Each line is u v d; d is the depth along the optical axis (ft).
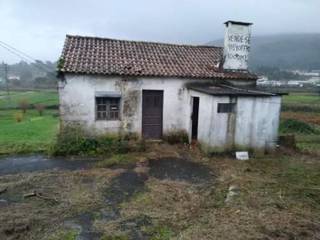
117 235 19.48
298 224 21.18
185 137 44.62
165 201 24.79
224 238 19.26
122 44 48.26
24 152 39.37
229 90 39.78
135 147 39.65
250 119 38.81
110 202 24.56
